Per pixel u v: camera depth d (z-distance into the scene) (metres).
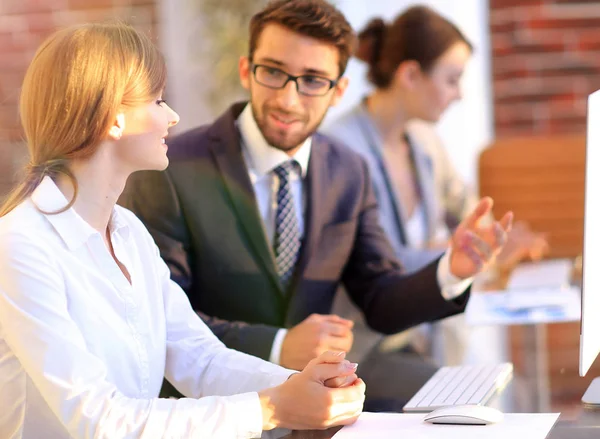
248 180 2.26
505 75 4.99
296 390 1.56
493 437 1.50
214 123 2.34
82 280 1.55
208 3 5.22
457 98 3.30
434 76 3.23
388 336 2.46
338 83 2.30
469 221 2.27
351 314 2.65
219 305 2.29
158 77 1.58
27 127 1.56
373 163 3.23
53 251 1.51
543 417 1.63
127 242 1.70
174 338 1.81
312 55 2.16
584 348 1.60
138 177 2.24
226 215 2.25
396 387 1.94
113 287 1.58
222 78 5.23
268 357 2.03
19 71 5.29
